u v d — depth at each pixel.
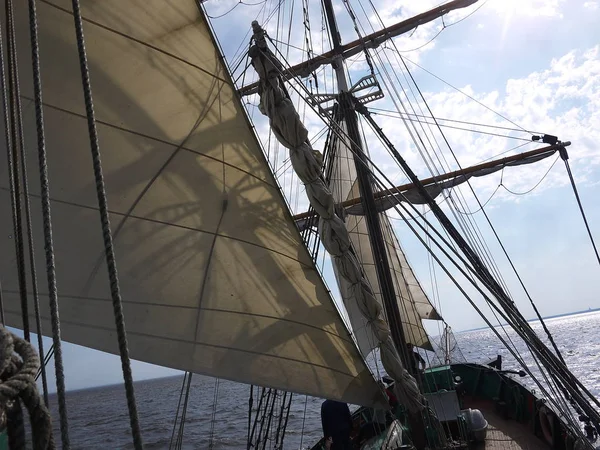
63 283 4.75
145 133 5.35
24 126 4.87
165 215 5.30
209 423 36.19
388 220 23.61
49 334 4.61
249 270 5.55
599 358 55.84
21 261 3.54
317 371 5.57
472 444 9.27
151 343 4.98
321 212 6.17
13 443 2.00
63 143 5.02
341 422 7.68
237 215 5.62
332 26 17.34
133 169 5.25
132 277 5.05
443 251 7.31
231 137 5.77
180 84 5.59
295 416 37.59
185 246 5.34
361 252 21.45
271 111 6.04
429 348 22.12
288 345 5.50
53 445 2.07
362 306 6.24
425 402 6.59
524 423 10.92
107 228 3.05
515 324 7.56
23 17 5.01
